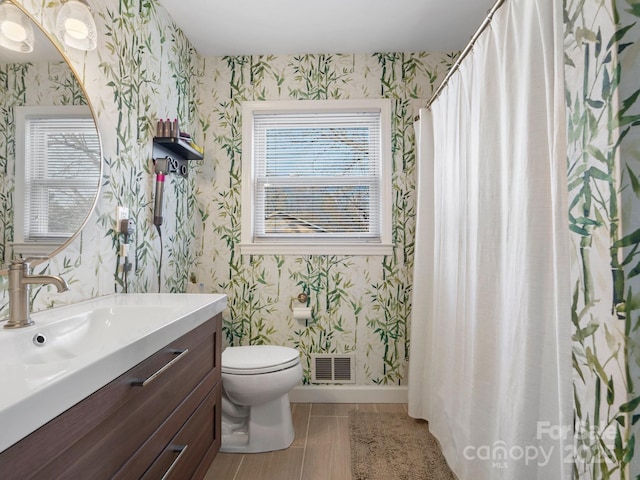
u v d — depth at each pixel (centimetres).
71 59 114
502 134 119
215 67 228
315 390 222
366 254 223
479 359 124
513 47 109
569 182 69
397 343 223
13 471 44
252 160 228
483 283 125
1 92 89
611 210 59
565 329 82
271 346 192
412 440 178
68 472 54
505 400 112
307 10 183
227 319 225
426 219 202
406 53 225
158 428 84
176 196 195
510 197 109
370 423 195
